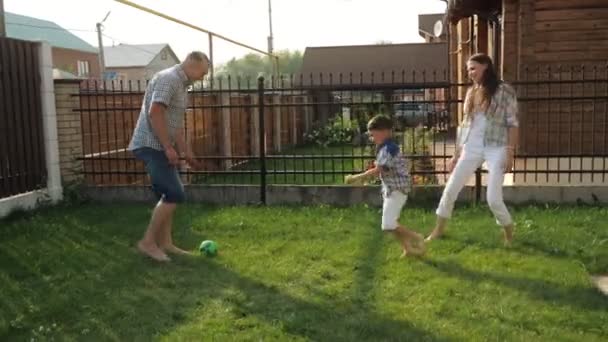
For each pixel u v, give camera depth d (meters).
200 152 10.80
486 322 3.69
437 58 29.83
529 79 8.48
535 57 8.54
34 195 7.43
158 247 5.28
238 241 5.75
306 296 4.20
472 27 14.65
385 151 4.92
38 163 7.54
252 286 4.43
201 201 7.85
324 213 6.95
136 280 4.61
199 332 3.60
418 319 3.74
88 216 6.97
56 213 7.16
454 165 5.59
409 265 4.84
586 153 8.48
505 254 5.11
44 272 4.84
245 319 3.79
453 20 13.21
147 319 3.83
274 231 6.09
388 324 3.67
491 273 4.59
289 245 5.56
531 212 6.66
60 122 7.96
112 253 5.38
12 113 7.09
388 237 5.73
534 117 8.50
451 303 4.00
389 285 4.38
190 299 4.16
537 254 5.10
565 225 6.05
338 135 9.98
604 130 8.05
